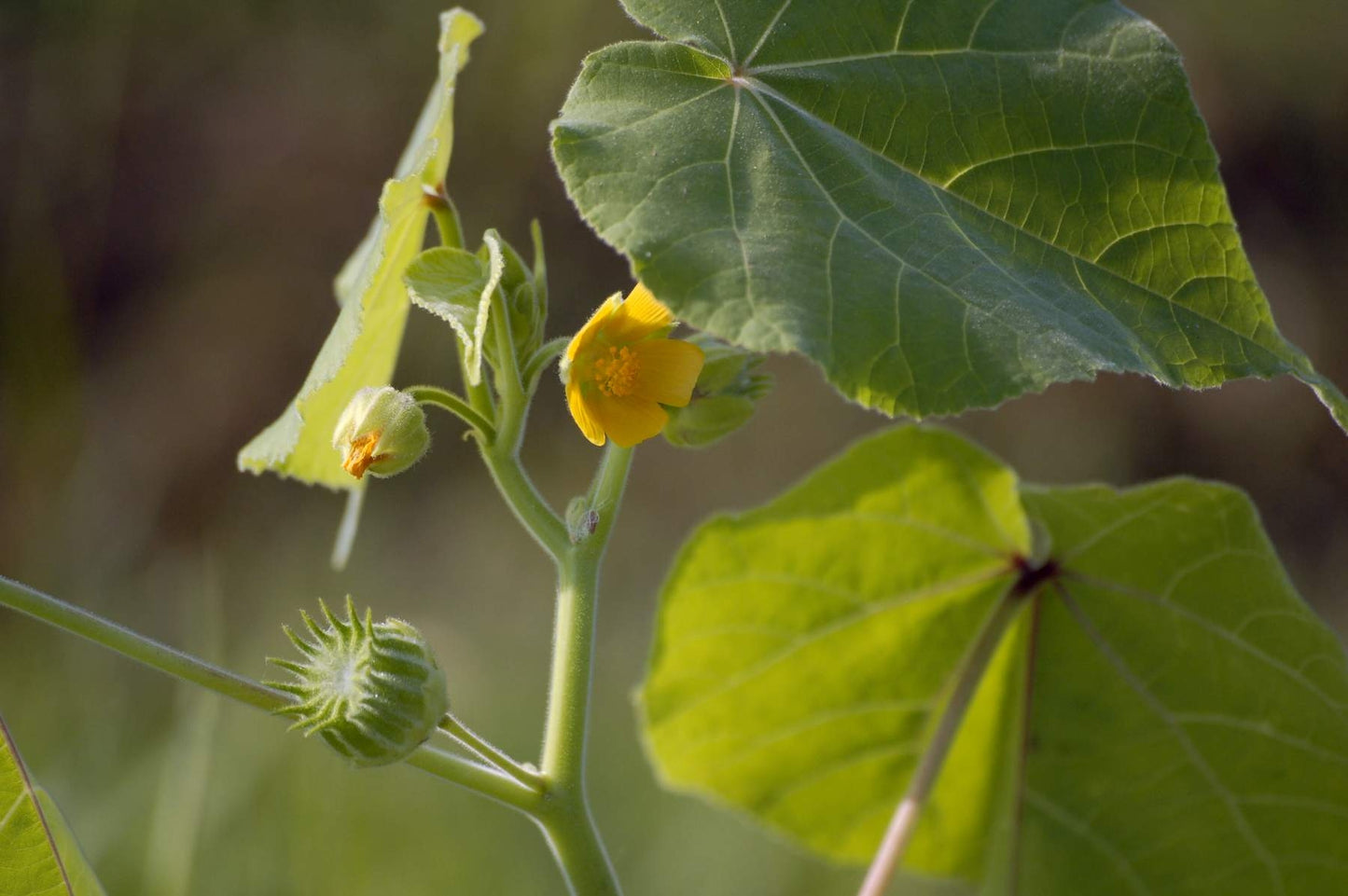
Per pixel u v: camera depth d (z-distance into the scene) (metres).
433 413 2.07
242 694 0.73
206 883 0.95
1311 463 2.13
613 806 1.19
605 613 1.74
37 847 0.75
